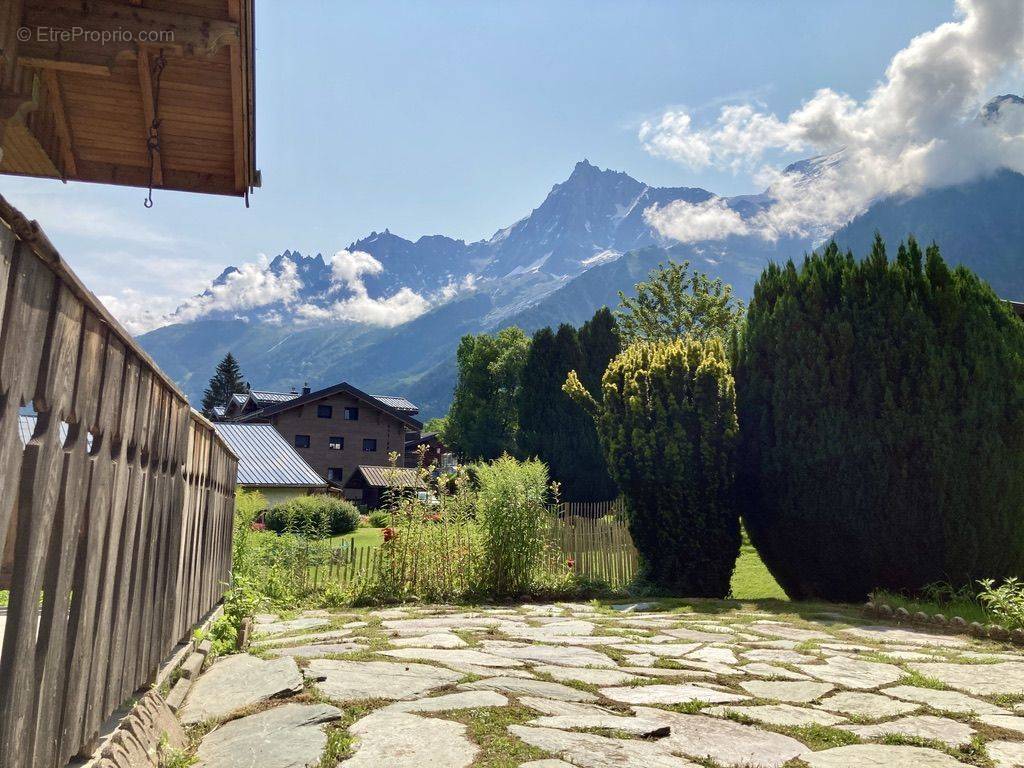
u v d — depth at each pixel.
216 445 7.02
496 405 61.88
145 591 3.94
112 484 3.07
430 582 13.23
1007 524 11.48
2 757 2.09
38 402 2.18
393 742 4.07
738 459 14.02
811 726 4.85
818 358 12.60
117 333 2.88
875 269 12.71
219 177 8.74
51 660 2.47
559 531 15.71
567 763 3.81
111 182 8.48
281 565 13.45
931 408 11.66
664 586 13.90
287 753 3.86
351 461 64.19
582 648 7.66
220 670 5.74
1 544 1.96
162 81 7.07
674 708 5.16
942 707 5.44
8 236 1.85
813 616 10.62
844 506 12.20
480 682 5.68
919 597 11.84
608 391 14.78
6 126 5.59
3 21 5.42
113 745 3.29
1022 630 8.65
